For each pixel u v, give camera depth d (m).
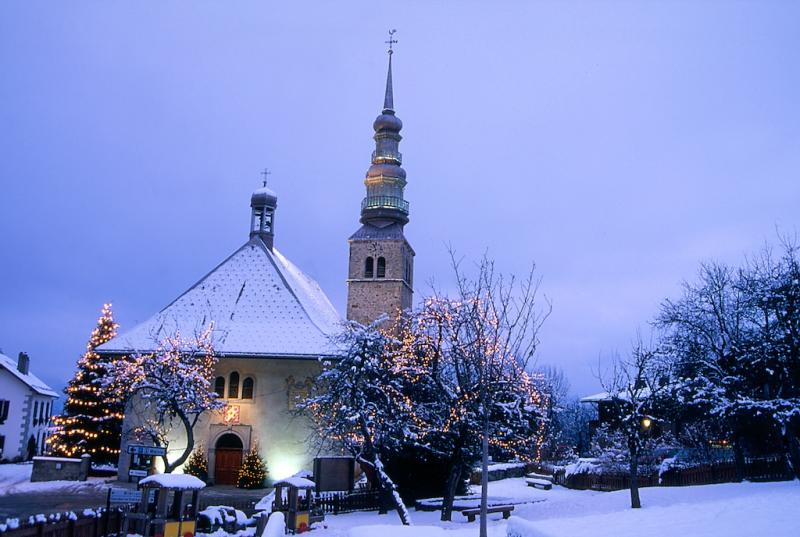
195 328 42.91
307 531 26.78
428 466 36.94
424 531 12.21
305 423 40.62
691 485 36.03
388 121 57.47
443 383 32.03
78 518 19.84
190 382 34.91
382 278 53.66
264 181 55.62
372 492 34.34
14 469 52.03
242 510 30.11
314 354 40.91
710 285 39.47
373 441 31.61
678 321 37.31
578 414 81.81
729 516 19.44
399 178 56.59
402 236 54.59
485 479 18.69
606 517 22.30
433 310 31.73
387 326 52.34
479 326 23.89
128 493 22.22
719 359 35.41
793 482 30.94
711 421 38.22
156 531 22.16
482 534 18.23
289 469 40.09
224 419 40.91
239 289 47.19
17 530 16.86
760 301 34.22
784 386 34.12
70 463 41.22
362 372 31.89
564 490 44.62
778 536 15.07
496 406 30.67
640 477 39.59
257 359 41.75
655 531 17.42
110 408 47.66
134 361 38.28
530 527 13.88
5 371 63.91
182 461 33.78
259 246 51.00
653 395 33.78
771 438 39.03
